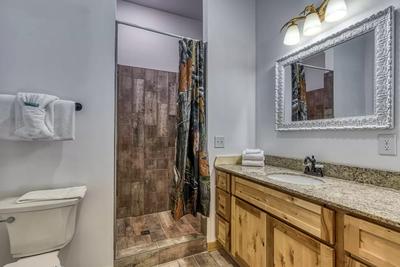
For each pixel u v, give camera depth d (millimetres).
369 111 1235
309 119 1636
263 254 1366
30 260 1188
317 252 1001
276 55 1960
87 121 1576
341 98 1399
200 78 1971
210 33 2016
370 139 1234
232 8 2121
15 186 1410
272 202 1299
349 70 1351
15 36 1414
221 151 2057
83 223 1562
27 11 1442
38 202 1267
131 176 2562
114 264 1645
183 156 1894
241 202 1609
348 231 870
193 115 1955
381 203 880
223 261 1815
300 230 1106
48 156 1479
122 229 2203
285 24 1723
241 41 2158
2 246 1364
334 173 1417
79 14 1565
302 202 1085
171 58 2877
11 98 1296
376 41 1195
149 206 2652
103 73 1623
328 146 1486
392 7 1125
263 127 2123
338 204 892
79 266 1555
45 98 1350
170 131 2770
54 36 1501
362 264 817
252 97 2211
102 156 1616
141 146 2609
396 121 1122
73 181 1539
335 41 1423
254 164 1907
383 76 1164
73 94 1541
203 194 1922
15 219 1214
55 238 1301
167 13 2900
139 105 2598
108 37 1640
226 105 2084
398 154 1110
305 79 1676
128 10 2678
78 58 1558
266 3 2076
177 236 2023
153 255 1765
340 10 1279
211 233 1996
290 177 1596
